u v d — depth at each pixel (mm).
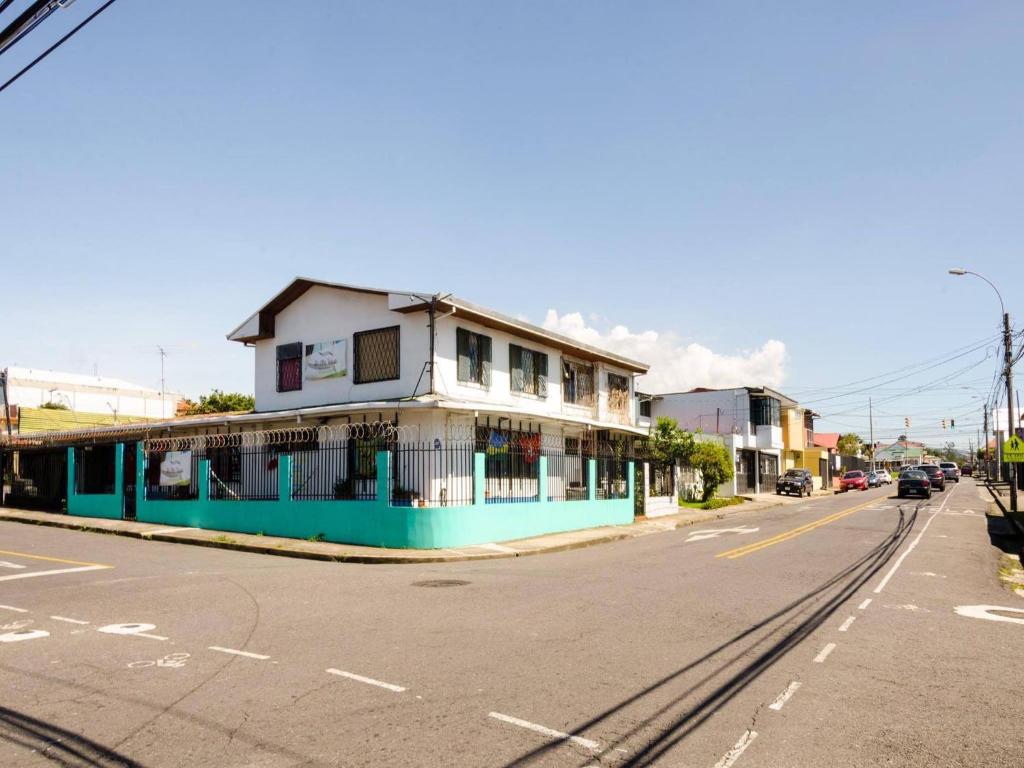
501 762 4867
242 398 44562
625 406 32875
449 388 21125
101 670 7008
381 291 21297
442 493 18594
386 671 6922
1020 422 38875
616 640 8203
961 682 6777
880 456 132125
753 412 48688
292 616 9484
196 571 13672
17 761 4906
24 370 47562
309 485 21359
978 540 20438
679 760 4930
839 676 6930
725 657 7539
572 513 22500
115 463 24438
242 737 5285
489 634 8461
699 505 35281
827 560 15797
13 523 23844
